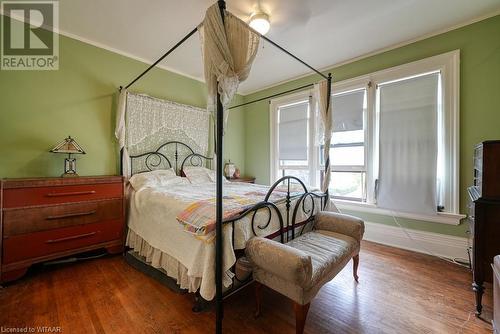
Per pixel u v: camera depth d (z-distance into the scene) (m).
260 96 4.40
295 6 2.11
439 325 1.47
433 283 1.97
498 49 2.23
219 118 1.45
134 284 1.94
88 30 2.50
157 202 2.09
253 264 1.55
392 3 2.09
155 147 3.21
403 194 2.77
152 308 1.62
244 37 1.48
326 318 1.53
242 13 2.20
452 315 1.57
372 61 3.04
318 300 1.73
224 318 1.53
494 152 1.52
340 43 2.79
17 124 2.25
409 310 1.62
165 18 2.30
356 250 1.94
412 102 2.72
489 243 1.54
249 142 4.61
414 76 2.72
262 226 1.75
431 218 2.62
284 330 1.43
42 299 1.72
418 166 2.67
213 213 1.57
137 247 2.39
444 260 2.43
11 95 2.22
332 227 2.09
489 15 2.25
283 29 2.49
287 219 1.99
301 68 3.50
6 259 1.86
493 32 2.25
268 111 4.28
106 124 2.83
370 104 3.04
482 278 1.56
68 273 2.12
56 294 1.78
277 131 4.16
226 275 1.46
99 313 1.57
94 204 2.33
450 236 2.50
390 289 1.88
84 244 2.27
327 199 2.56
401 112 2.79
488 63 2.28
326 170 2.55
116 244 2.48
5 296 1.75
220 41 1.38
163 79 3.38
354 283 1.97
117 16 2.26
